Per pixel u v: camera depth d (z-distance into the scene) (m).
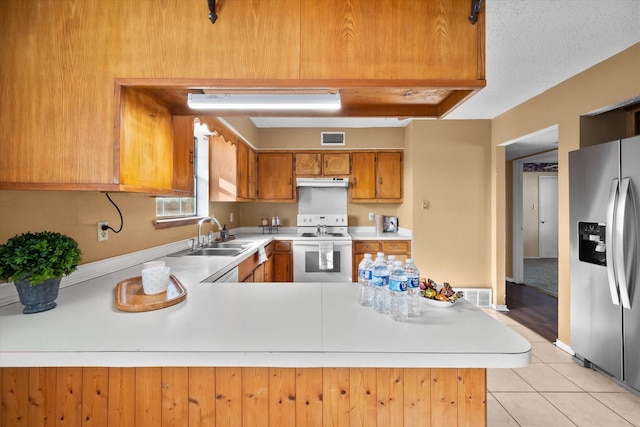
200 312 1.15
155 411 1.07
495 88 2.82
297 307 1.21
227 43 1.19
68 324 1.02
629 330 1.99
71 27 1.17
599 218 2.20
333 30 1.21
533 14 1.78
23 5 1.17
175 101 1.51
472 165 3.84
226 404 1.07
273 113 1.61
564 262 2.69
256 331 0.98
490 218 3.84
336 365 0.85
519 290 4.64
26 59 1.16
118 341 0.90
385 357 0.85
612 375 2.14
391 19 1.21
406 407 1.07
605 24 1.87
